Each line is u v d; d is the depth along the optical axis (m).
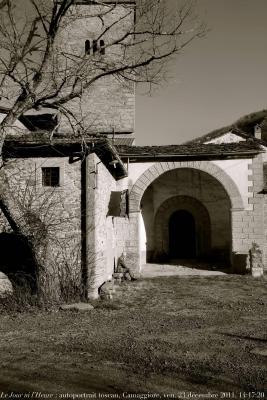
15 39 8.27
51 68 8.84
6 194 9.55
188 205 19.83
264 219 15.74
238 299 10.29
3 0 8.09
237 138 20.00
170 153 15.42
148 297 10.56
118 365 5.26
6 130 9.50
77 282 9.94
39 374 4.92
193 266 17.38
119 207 12.88
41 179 10.33
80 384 4.59
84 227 10.13
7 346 6.21
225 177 15.64
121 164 12.11
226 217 19.25
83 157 9.64
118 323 7.73
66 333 6.98
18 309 8.87
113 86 21.38
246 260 14.87
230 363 5.32
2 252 9.88
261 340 6.48
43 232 9.78
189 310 8.98
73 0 8.42
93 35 20.67
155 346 6.14
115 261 14.45
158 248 19.77
